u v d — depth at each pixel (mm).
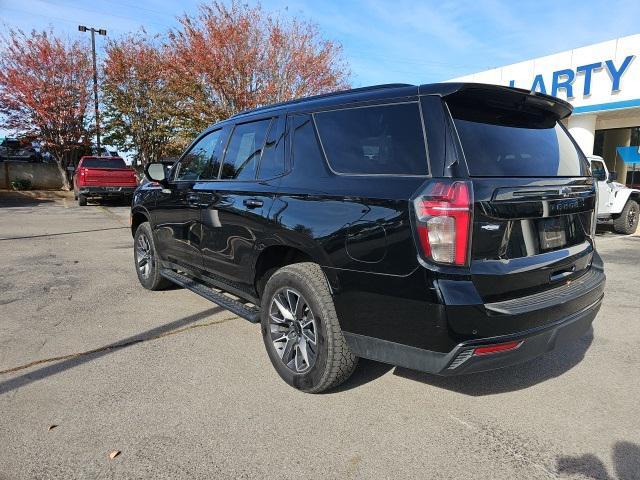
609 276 6727
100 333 4461
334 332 3082
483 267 2586
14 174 25312
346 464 2592
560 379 3574
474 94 2883
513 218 2715
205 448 2719
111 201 20750
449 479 2475
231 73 16656
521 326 2666
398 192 2713
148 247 5797
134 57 23641
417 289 2592
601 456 2658
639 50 12305
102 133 25266
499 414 3094
